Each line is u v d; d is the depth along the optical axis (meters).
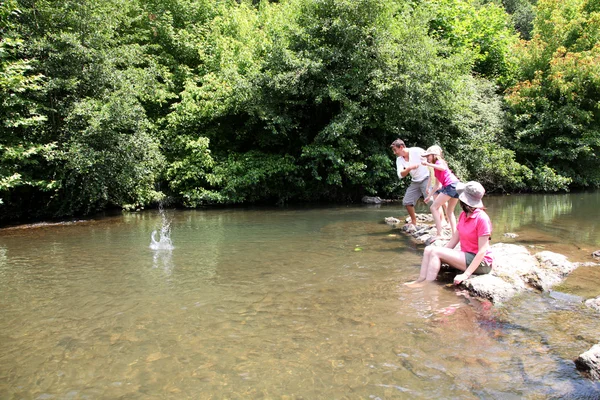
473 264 4.64
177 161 12.74
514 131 18.02
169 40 15.27
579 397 2.53
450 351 3.12
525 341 3.28
